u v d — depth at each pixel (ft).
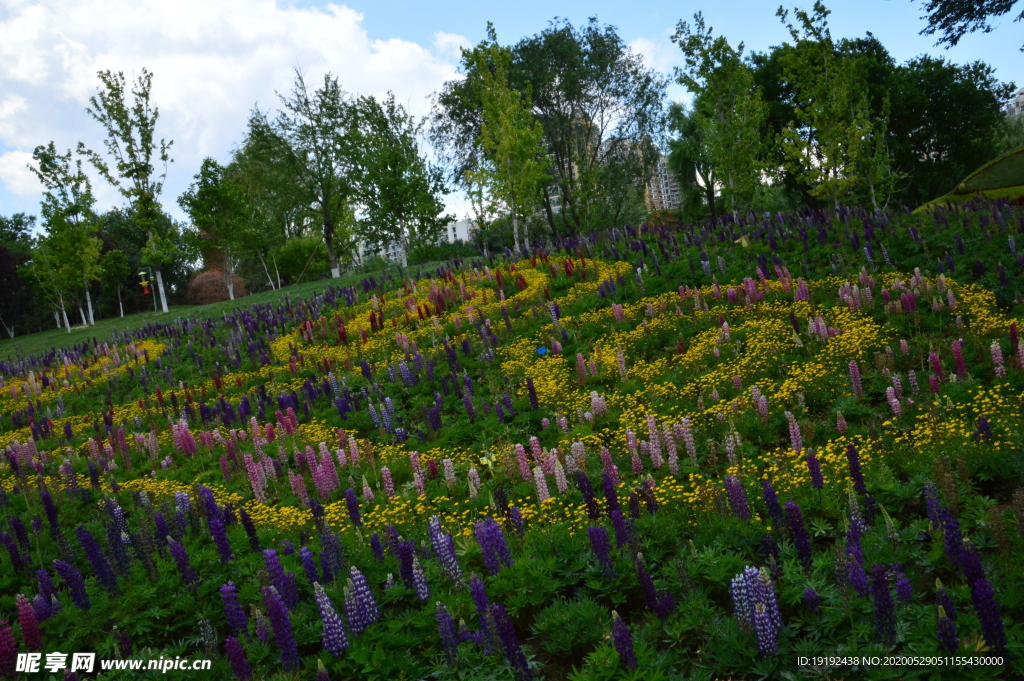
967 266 48.78
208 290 197.16
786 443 32.76
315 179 153.79
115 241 200.95
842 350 39.88
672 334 48.83
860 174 94.89
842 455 28.02
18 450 47.67
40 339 131.44
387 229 138.72
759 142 99.91
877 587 16.70
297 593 23.88
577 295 61.36
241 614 21.74
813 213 71.26
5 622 22.02
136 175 124.57
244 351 70.13
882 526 22.56
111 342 87.61
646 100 152.25
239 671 19.47
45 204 130.82
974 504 23.09
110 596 25.96
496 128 104.47
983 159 147.13
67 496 39.81
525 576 23.13
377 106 146.41
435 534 24.03
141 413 57.00
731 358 42.75
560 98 151.33
